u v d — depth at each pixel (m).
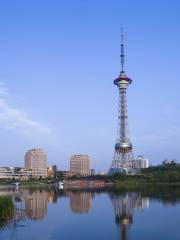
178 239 77.19
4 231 84.31
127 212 124.06
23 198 196.62
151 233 84.19
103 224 97.88
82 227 93.12
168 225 95.06
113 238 78.81
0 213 96.12
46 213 122.44
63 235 81.94
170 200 164.50
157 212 121.81
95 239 77.81
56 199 188.50
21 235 80.19
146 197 186.25
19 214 110.75
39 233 82.75
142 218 108.50
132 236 80.94
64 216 114.31
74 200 181.00
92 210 132.25
